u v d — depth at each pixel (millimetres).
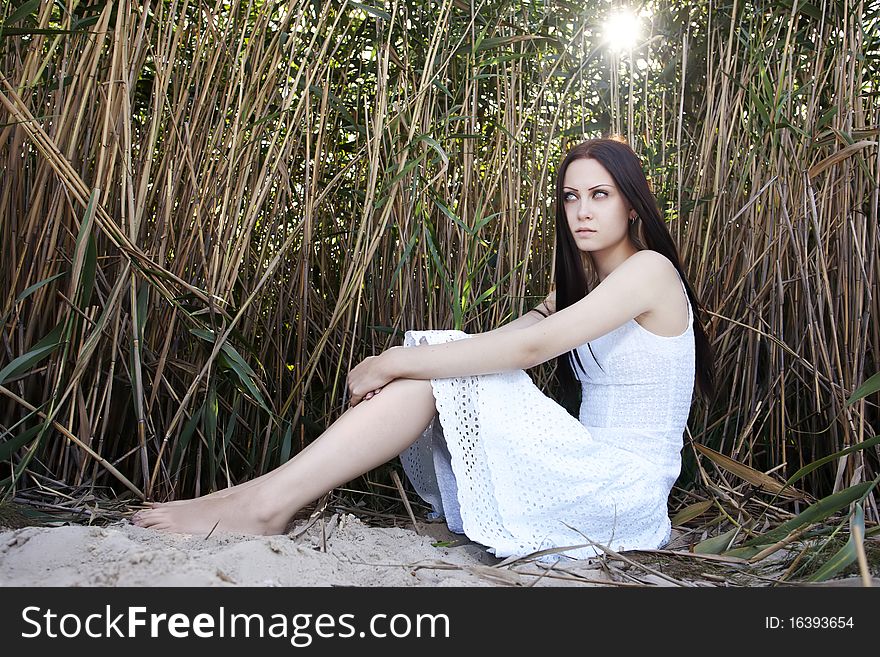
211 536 1312
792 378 1974
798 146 1859
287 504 1355
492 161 2008
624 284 1446
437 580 1168
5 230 1567
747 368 1963
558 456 1396
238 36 1777
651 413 1500
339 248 2156
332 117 2041
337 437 1386
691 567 1338
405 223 1867
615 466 1423
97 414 1592
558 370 1750
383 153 1892
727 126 2045
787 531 1350
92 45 1535
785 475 1908
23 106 1386
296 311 1995
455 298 1711
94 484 1619
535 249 2139
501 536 1360
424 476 1634
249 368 1616
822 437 1923
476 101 2021
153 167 1742
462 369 1378
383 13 1781
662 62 2221
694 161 2143
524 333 1387
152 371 1748
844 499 1250
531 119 2080
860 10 1859
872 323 1898
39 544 1103
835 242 1938
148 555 1038
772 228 1906
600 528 1404
